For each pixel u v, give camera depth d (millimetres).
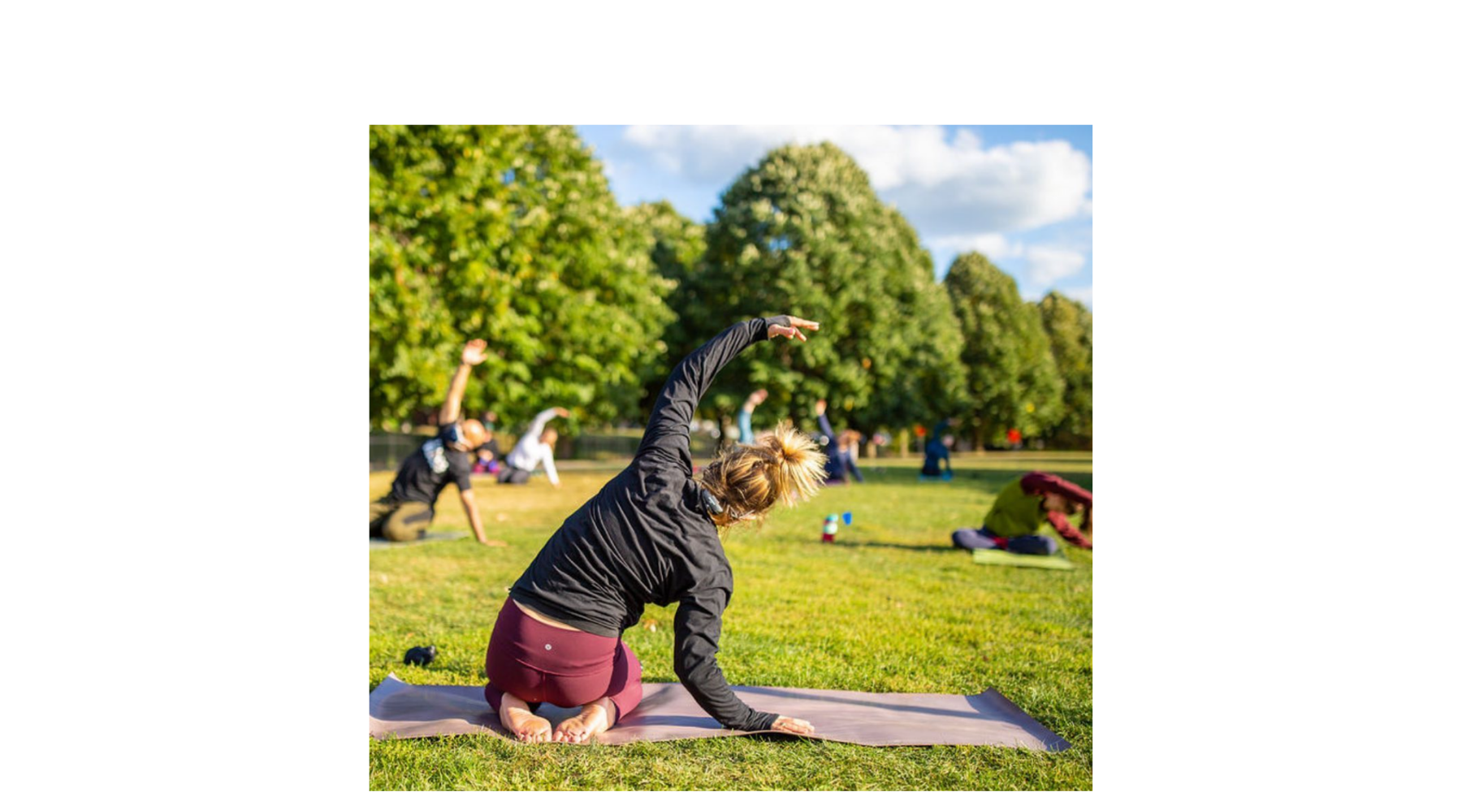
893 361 24750
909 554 7707
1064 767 3047
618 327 18562
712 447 26891
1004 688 3934
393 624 4891
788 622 5047
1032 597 5824
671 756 3041
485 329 15836
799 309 22859
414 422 20984
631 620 3107
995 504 7918
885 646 4562
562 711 3465
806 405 23609
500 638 3080
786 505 3086
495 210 15023
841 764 3010
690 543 2986
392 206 13633
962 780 2939
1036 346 33500
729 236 23688
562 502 11836
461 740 3137
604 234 18391
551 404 18656
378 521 7715
